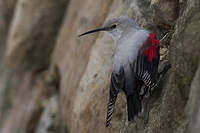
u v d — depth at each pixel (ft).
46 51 56.90
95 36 39.09
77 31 43.39
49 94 53.11
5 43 66.69
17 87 58.90
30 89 56.39
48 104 50.98
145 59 25.00
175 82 23.53
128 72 25.12
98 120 32.76
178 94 23.06
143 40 25.66
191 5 24.21
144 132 26.18
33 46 57.16
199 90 20.17
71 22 47.14
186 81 22.59
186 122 21.65
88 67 36.70
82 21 42.73
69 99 41.70
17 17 58.65
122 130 29.17
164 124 23.70
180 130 22.00
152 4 29.17
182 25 24.72
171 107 23.38
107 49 35.14
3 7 66.64
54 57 52.31
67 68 44.91
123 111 29.99
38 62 57.36
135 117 24.23
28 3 56.95
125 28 28.76
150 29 30.83
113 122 30.58
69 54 45.21
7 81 60.34
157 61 25.14
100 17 39.06
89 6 42.22
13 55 58.85
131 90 24.86
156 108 25.46
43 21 56.34
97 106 33.35
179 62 23.58
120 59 25.77
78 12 45.37
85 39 40.88
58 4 55.72
